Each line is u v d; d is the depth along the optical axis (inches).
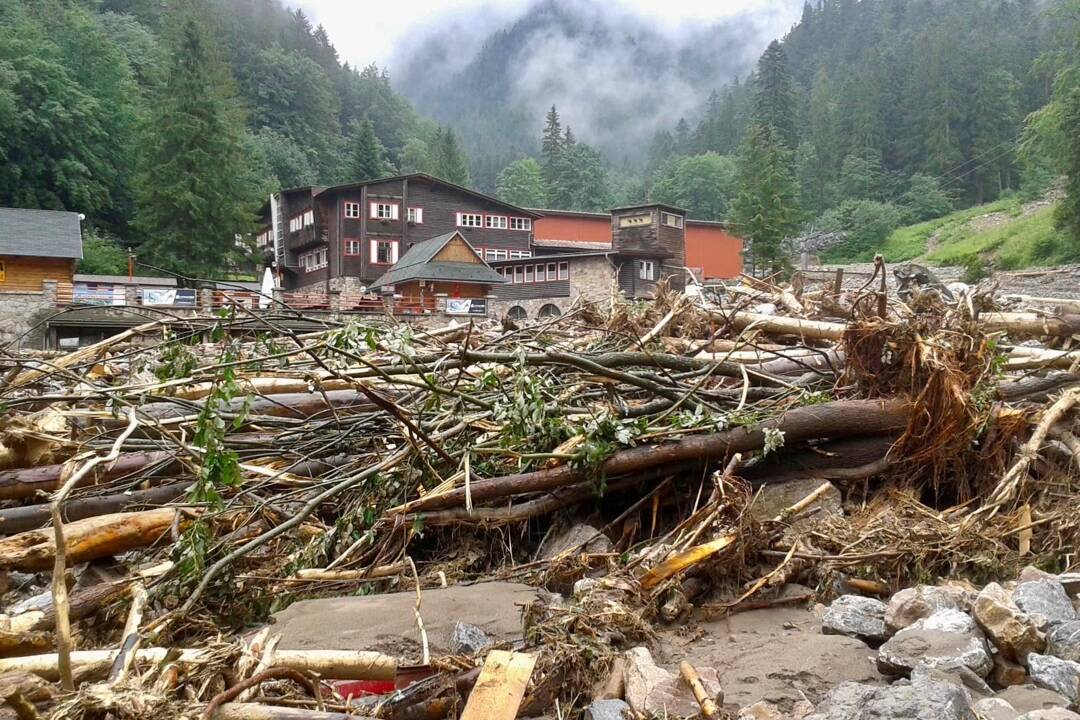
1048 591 132.3
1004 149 3122.5
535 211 1924.2
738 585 157.9
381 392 232.4
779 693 110.3
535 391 181.2
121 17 3248.0
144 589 142.6
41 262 1115.9
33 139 1927.9
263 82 3631.9
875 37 5521.7
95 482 198.8
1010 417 193.9
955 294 379.9
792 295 374.9
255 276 1811.0
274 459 214.5
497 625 132.0
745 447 186.5
